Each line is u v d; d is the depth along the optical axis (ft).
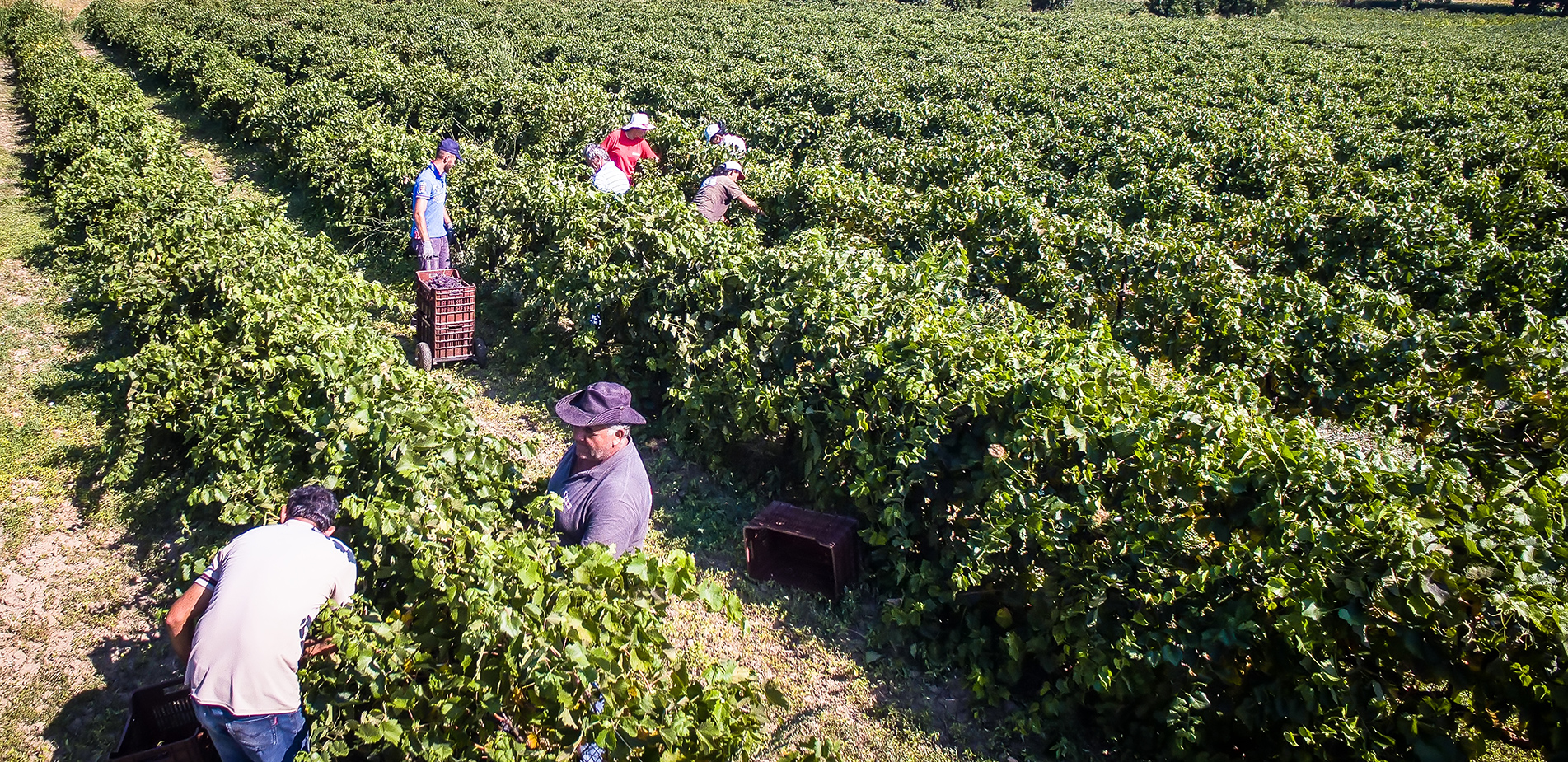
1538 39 192.85
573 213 33.81
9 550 21.39
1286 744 15.11
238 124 67.10
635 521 16.43
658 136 55.01
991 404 19.63
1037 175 47.09
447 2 151.33
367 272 41.27
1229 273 30.27
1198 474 16.67
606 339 29.89
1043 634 17.63
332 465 18.48
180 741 14.44
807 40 135.03
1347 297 28.73
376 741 13.17
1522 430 23.20
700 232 29.71
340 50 86.33
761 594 20.83
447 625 14.16
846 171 41.04
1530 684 13.50
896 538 19.65
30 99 73.67
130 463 23.35
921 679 18.70
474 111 59.57
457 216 39.55
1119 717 16.76
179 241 32.24
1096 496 17.57
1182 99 86.07
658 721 13.42
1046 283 32.48
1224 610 15.62
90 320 34.73
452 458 17.26
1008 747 17.12
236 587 12.98
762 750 16.81
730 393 24.53
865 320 23.67
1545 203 43.45
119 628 19.30
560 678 12.76
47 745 16.55
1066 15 224.12
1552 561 14.67
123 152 49.32
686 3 183.93
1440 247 34.12
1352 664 14.94
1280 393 27.22
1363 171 50.60
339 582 14.21
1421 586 14.01
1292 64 120.26
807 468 22.53
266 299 25.05
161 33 103.24
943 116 68.18
